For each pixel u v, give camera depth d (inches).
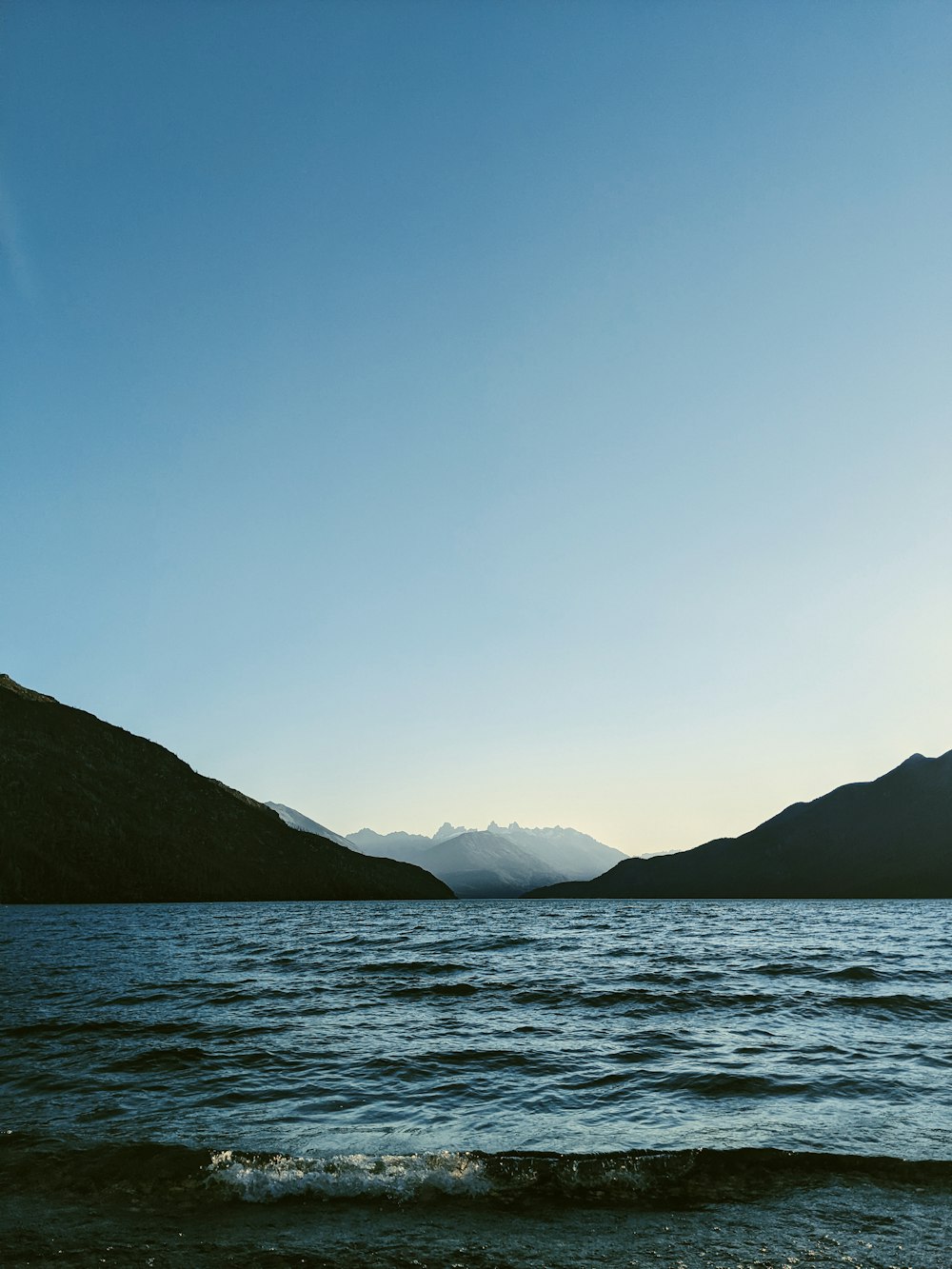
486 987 1025.5
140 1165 403.2
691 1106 501.0
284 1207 357.7
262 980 1123.3
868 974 1139.3
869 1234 328.2
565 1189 376.8
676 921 3122.5
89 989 1021.2
